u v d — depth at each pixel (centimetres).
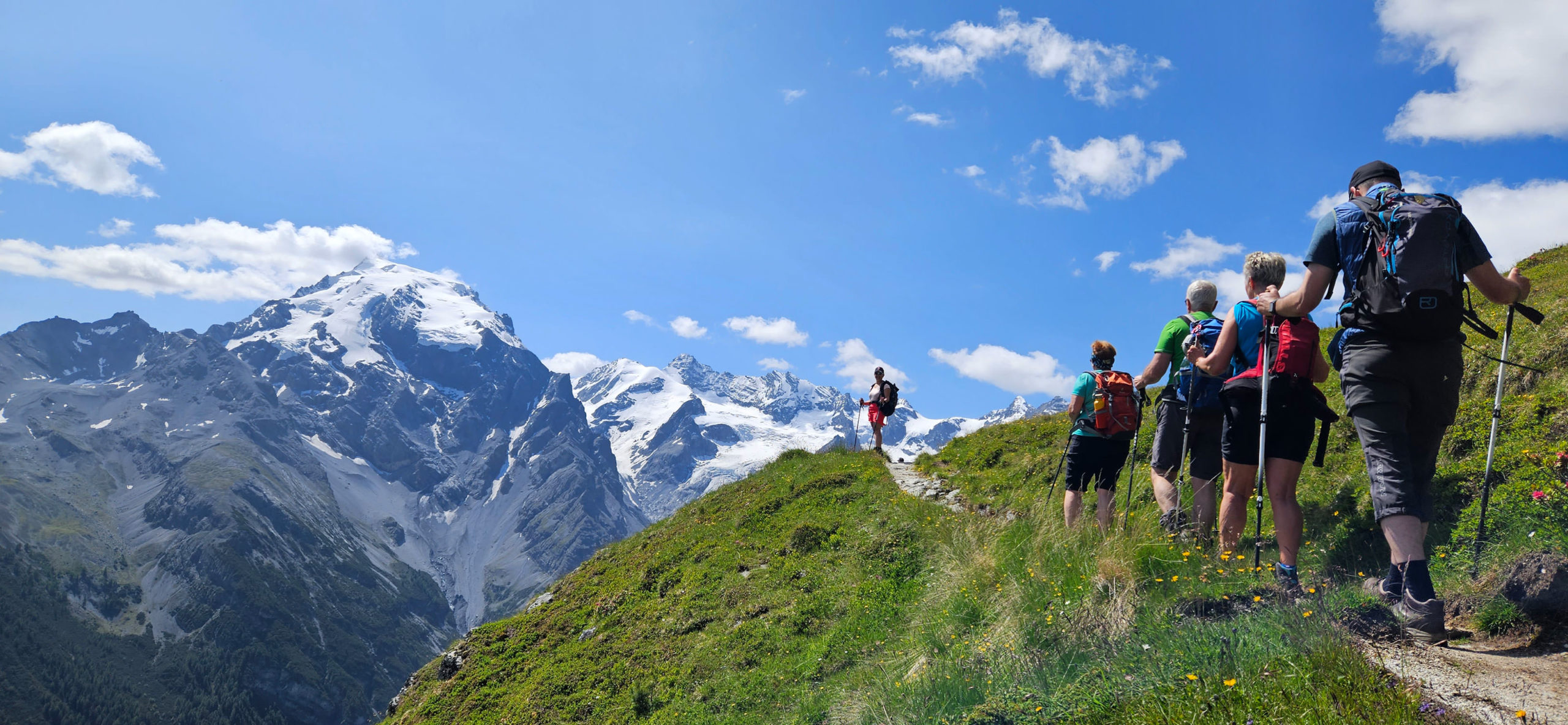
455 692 1700
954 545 1069
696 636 1474
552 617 1864
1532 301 1282
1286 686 436
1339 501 838
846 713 890
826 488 1944
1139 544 737
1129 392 943
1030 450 1702
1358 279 539
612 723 1332
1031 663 643
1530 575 509
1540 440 730
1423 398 530
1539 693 393
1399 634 490
